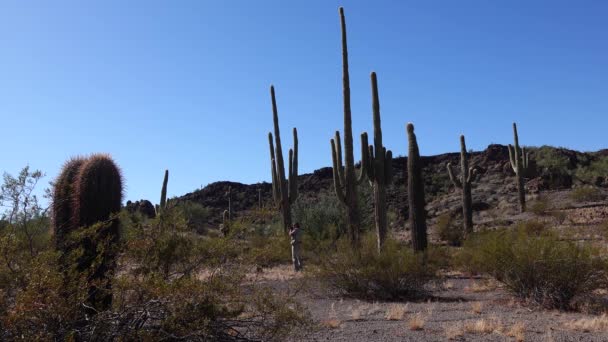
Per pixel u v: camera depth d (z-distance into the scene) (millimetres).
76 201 6688
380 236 18391
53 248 5738
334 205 31766
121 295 5574
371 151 19672
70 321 5160
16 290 5156
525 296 12305
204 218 47125
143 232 6348
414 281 13930
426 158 67562
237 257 6422
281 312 6211
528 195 46406
